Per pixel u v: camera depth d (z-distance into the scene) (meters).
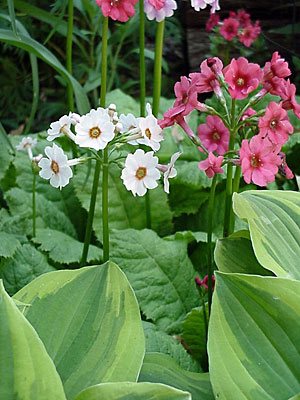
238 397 0.25
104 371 0.26
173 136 0.61
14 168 0.54
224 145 0.40
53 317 0.28
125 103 0.63
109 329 0.27
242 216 0.32
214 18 0.74
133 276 0.44
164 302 0.44
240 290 0.27
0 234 0.46
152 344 0.36
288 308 0.27
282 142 0.34
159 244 0.46
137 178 0.33
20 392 0.22
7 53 0.99
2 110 0.96
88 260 0.46
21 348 0.22
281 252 0.31
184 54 0.93
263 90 0.35
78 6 0.76
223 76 0.35
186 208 0.56
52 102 0.98
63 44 0.97
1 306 0.23
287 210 0.34
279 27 0.77
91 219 0.43
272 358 0.26
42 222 0.51
